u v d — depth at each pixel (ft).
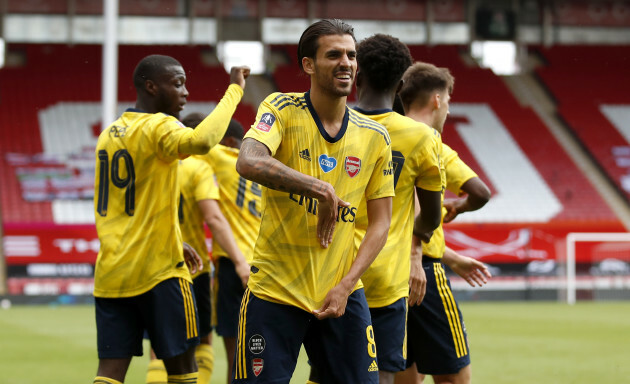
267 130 39.04
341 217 40.73
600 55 409.69
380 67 47.67
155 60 53.62
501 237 298.35
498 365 107.14
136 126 51.93
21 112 348.38
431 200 48.55
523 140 357.41
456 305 53.93
